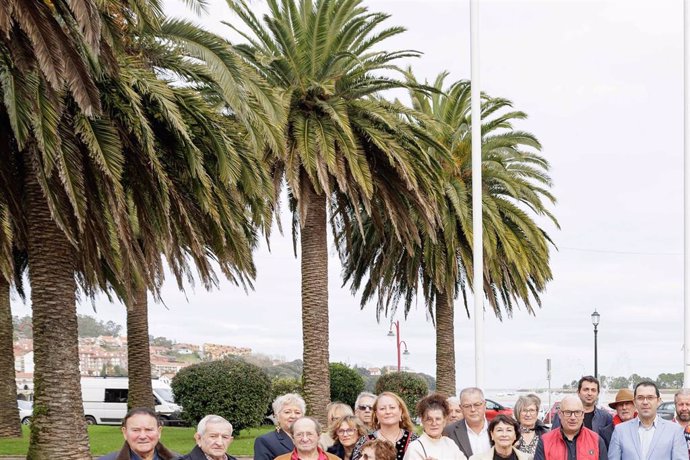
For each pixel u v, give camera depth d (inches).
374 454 308.0
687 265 769.6
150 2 616.7
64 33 512.1
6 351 1060.5
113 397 1804.9
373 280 1320.1
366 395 409.7
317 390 984.9
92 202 649.6
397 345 2187.5
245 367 1060.5
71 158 595.2
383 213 1119.0
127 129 645.3
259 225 735.7
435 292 1334.9
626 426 392.2
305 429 338.6
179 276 923.4
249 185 713.0
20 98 551.5
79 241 668.7
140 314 1148.5
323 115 924.6
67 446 642.2
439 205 1092.5
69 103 611.8
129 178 683.4
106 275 1024.9
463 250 1187.3
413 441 353.7
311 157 880.3
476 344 764.6
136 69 633.6
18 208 705.0
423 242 1210.0
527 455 366.3
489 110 1223.5
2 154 667.4
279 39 943.7
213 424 313.1
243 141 710.5
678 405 417.4
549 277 1245.7
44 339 647.1
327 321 997.8
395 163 931.3
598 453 365.7
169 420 1651.1
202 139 690.2
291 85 912.3
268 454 375.6
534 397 408.5
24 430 1200.2
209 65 675.4
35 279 650.8
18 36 535.8
